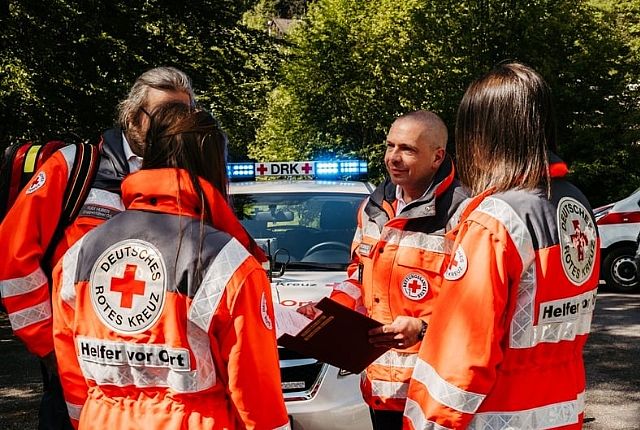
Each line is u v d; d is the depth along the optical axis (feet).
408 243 10.41
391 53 88.48
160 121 7.47
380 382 10.70
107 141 10.08
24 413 20.71
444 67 86.43
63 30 39.42
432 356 7.47
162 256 7.12
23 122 38.17
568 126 77.05
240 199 20.04
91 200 9.80
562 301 7.55
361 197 20.01
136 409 7.20
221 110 48.34
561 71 78.69
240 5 46.80
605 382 23.04
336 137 92.94
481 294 7.22
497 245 7.29
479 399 7.26
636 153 75.66
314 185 20.98
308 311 11.35
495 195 7.57
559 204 7.68
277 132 93.30
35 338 9.61
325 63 90.99
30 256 9.48
